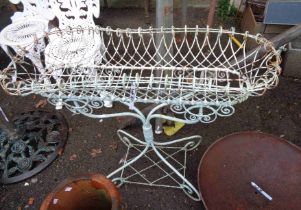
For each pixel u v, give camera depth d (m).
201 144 1.68
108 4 2.82
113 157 1.67
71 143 1.75
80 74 1.07
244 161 1.34
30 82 1.08
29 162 1.64
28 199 1.53
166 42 1.32
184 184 1.48
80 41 1.43
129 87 0.99
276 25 2.03
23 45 1.67
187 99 0.97
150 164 1.62
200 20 2.55
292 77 2.01
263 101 1.88
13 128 1.71
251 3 2.19
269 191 1.25
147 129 1.21
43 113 1.89
